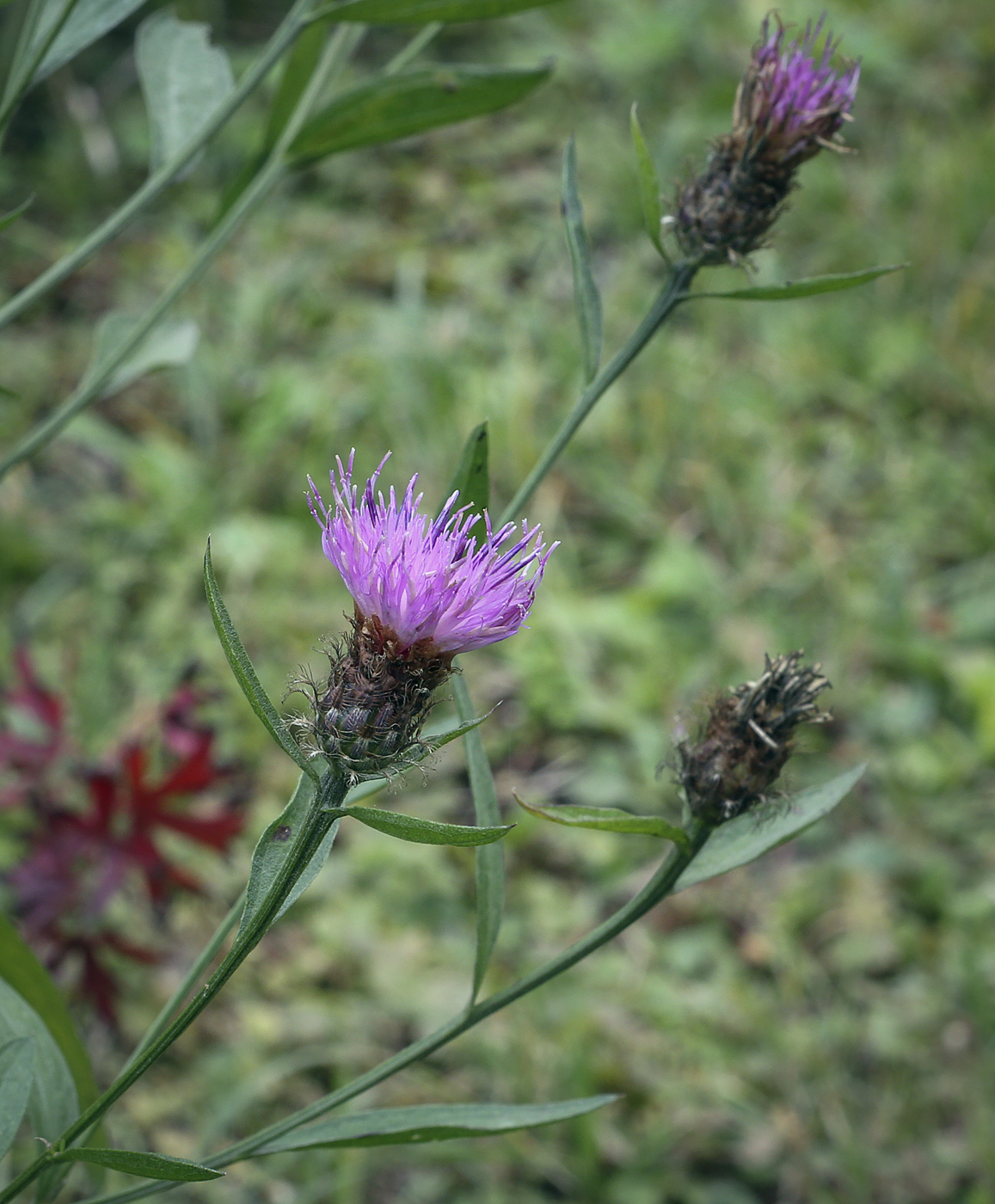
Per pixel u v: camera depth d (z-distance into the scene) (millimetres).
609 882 526
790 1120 455
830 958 509
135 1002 460
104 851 382
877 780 565
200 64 313
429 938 498
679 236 274
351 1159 422
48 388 690
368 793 253
